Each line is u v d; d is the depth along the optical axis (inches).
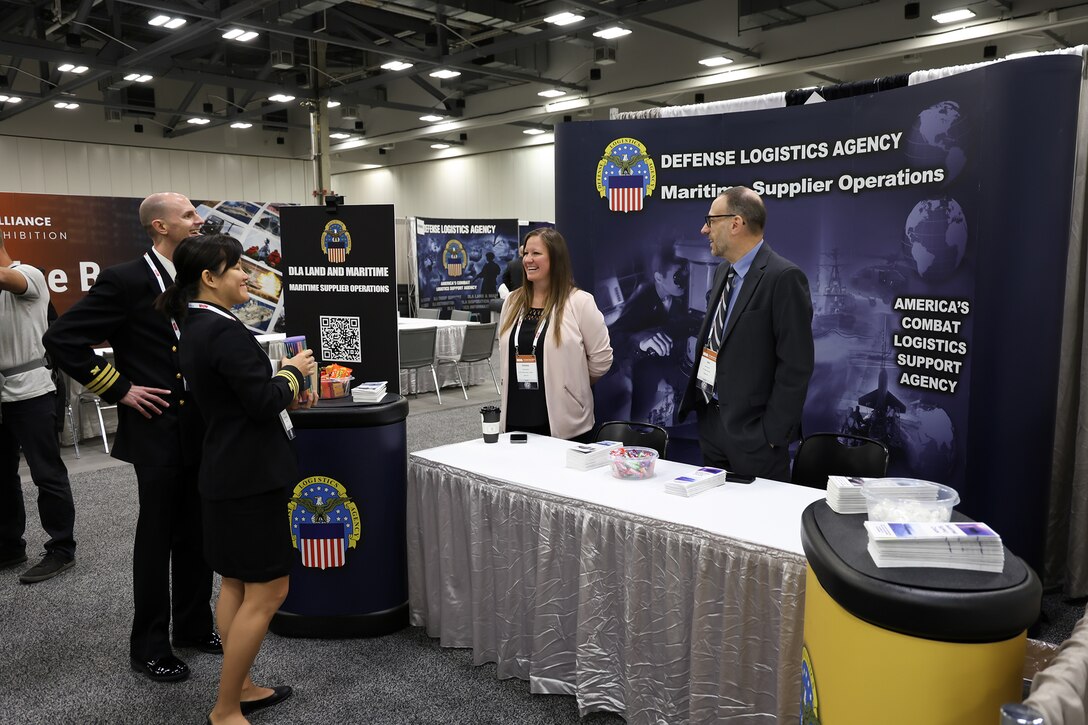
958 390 105.9
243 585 80.4
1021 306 96.7
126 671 95.7
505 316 114.5
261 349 77.5
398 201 686.5
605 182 139.8
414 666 95.7
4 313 120.0
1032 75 93.4
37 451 125.0
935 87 105.7
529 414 113.0
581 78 452.1
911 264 111.9
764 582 67.1
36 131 534.6
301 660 97.5
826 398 125.4
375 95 582.6
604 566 80.0
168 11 288.8
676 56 408.5
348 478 99.8
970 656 45.5
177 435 91.5
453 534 96.6
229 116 522.3
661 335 140.3
